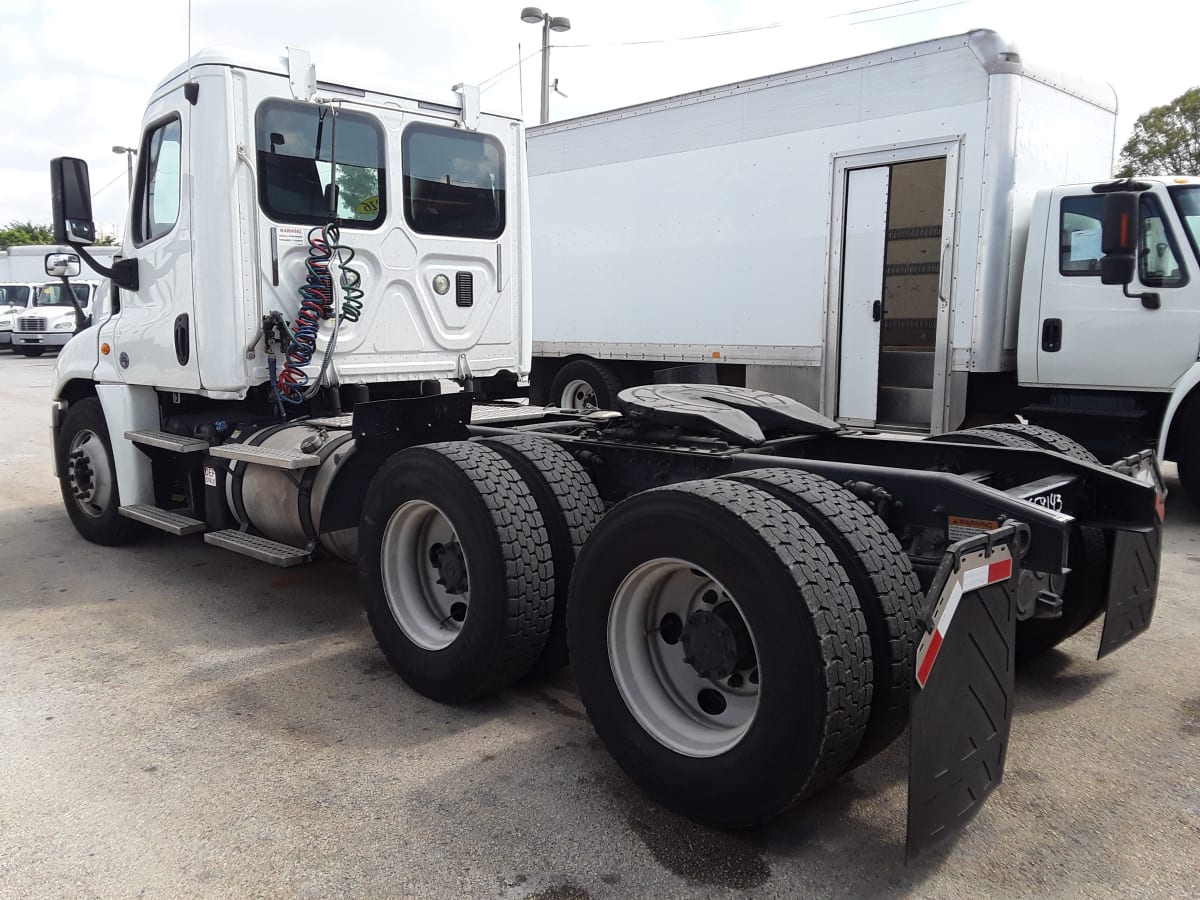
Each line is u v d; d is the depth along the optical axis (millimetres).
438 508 3611
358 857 2676
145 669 4117
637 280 9750
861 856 2688
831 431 4184
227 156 4520
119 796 3021
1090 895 2508
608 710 3031
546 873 2602
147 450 5617
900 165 7844
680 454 3678
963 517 2975
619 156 9742
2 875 2598
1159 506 3730
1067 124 7781
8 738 3439
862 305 8109
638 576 2953
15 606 4996
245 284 4629
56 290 29094
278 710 3686
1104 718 3584
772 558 2520
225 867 2631
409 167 5172
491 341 5664
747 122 8664
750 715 2830
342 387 5164
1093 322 7074
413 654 3795
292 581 5461
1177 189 6742
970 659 2490
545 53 22938
